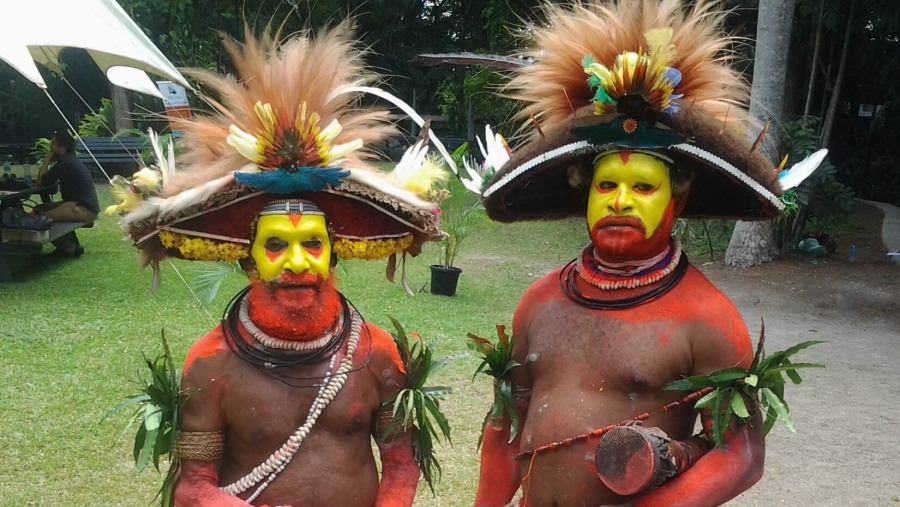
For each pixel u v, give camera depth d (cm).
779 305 1023
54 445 500
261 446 254
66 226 1008
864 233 1452
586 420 257
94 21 641
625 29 270
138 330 732
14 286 877
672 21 279
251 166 248
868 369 762
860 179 1917
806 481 513
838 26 1280
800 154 1236
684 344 256
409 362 275
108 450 500
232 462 261
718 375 245
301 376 256
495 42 1703
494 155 306
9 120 2195
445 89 2164
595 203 262
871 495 495
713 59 288
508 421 299
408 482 273
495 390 292
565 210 307
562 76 280
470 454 525
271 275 247
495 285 1040
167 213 242
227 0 1683
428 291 966
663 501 247
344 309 271
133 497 448
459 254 1234
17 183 1086
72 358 652
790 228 1299
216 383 253
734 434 253
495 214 302
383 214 266
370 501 266
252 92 261
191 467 256
